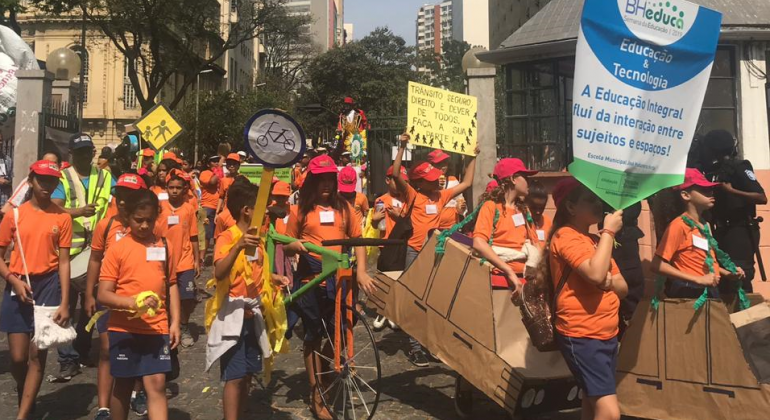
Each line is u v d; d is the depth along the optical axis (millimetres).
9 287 4727
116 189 4324
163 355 3912
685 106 3664
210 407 5137
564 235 3523
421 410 5039
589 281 3357
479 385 4527
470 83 10242
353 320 4879
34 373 4566
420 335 4969
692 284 4543
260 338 4234
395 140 14398
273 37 65188
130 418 4867
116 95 43219
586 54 3451
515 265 4988
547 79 9352
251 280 4188
